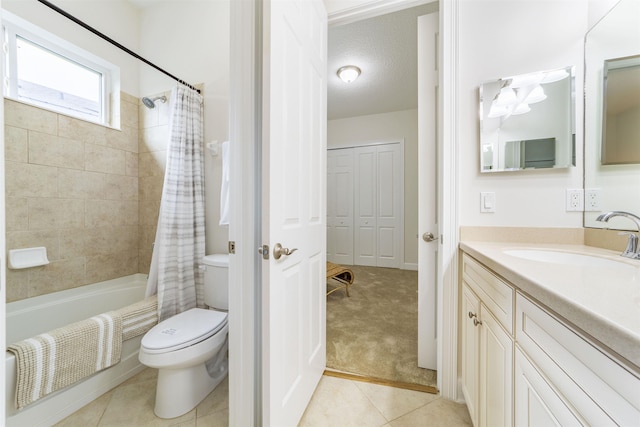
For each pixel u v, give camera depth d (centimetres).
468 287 114
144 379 145
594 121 112
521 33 123
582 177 117
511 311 70
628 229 98
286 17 102
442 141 130
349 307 249
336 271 276
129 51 172
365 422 115
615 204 103
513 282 66
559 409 49
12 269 159
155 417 119
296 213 112
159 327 129
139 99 228
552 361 52
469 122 130
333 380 143
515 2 124
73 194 188
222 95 191
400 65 276
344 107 391
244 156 101
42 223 172
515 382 68
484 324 91
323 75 145
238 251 102
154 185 224
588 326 40
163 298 163
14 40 167
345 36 230
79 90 200
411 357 165
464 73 130
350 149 435
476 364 99
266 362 90
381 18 209
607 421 37
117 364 139
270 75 89
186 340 118
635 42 98
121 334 139
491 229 126
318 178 139
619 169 102
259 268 105
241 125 101
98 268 202
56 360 113
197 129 186
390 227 413
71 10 187
